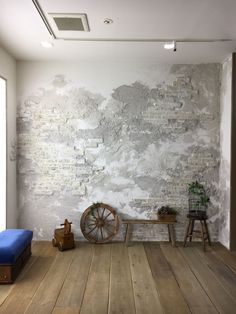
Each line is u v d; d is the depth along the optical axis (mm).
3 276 3016
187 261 3713
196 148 4488
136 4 2689
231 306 2652
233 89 4043
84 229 4414
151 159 4484
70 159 4473
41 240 4469
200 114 4465
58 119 4457
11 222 4234
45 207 4480
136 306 2633
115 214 4418
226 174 4234
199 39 3525
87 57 4258
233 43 3654
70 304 2650
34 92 4445
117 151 4473
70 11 2828
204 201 4359
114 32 3342
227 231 4176
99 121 4457
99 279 3172
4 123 4008
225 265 3592
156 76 4461
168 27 3191
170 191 4488
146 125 4469
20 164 4453
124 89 4461
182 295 2844
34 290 2904
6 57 4012
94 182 4484
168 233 4473
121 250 4094
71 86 4453
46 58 4324
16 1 2645
